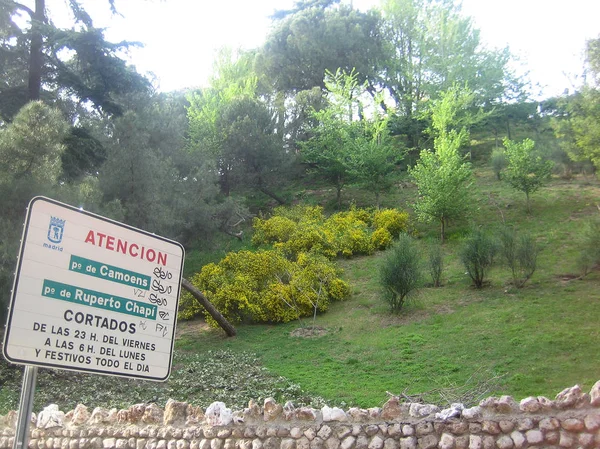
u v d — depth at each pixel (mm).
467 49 36812
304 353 15016
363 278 21344
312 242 23938
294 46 42250
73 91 22891
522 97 36812
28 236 3598
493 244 18062
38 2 21812
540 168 25219
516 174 25172
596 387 5148
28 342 3523
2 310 12906
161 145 25141
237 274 19859
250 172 31297
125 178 19922
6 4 19828
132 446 7434
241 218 27203
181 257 4574
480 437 5445
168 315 4406
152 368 4230
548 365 11742
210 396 11891
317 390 11812
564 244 20938
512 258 17719
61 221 3779
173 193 23094
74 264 3826
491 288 17938
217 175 25750
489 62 36562
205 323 19266
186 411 7410
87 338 3842
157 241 4406
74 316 3783
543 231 22609
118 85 23750
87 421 8078
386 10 41531
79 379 13492
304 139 35812
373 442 5891
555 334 13367
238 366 14328
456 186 24250
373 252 24234
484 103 36062
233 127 31141
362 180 29562
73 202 14914
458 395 8422
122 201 20031
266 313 18688
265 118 32750
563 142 23500
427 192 24562
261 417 6715
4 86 21328
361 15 42062
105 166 20266
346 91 32969
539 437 5207
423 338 14672
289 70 42500
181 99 39875
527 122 37062
